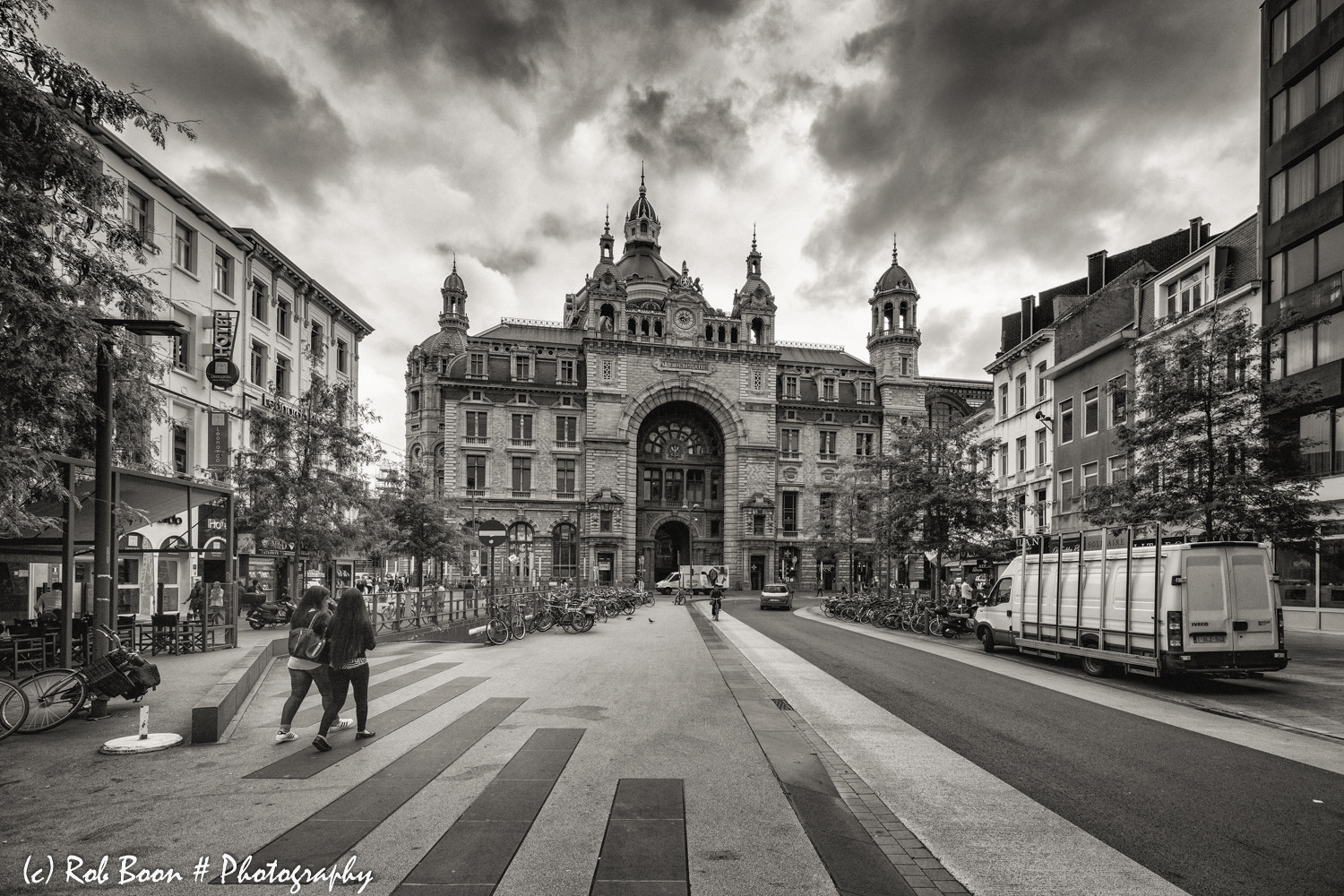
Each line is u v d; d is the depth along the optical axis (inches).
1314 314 940.6
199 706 357.4
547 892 200.5
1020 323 1796.3
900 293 3120.1
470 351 2763.3
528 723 402.9
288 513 1022.4
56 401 374.9
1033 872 223.0
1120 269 1565.0
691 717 422.0
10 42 326.3
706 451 3031.5
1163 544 592.1
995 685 588.7
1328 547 948.6
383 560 2046.0
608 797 278.1
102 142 983.0
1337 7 920.9
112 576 549.3
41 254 344.8
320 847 230.7
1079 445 1400.1
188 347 1173.1
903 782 315.3
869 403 3078.2
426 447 3218.5
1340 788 309.1
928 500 1243.8
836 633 1079.0
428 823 250.4
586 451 2755.9
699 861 221.3
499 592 1352.1
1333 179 928.3
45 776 304.3
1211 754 366.3
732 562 2864.2
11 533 482.6
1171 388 752.3
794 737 372.8
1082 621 663.8
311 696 480.1
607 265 3545.8
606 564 2736.2
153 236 1091.3
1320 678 629.3
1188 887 213.5
